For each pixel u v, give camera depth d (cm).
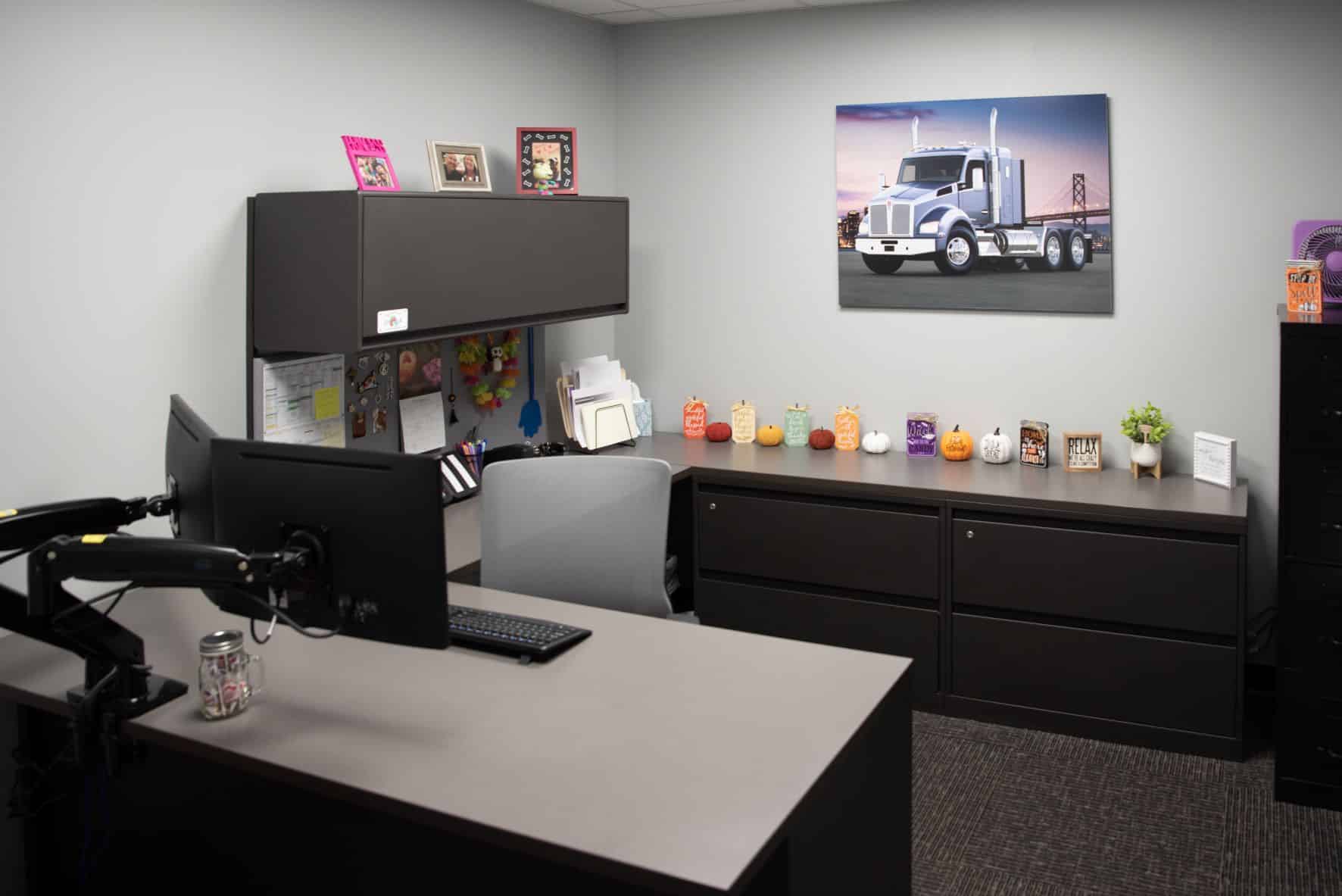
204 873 230
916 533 379
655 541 292
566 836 161
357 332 297
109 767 204
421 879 202
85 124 271
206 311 305
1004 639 371
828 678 216
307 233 302
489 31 398
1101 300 397
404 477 194
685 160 458
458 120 388
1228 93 373
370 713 203
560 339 450
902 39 414
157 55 287
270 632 210
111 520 232
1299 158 368
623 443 451
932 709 387
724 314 459
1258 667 395
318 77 334
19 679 220
